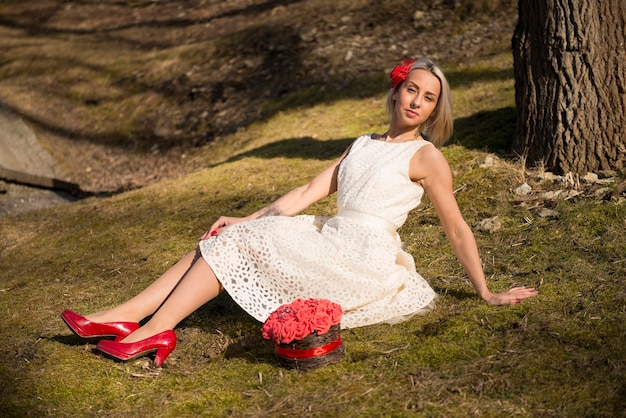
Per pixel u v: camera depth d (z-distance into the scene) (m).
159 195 6.24
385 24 10.06
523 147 5.12
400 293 3.38
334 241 3.29
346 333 3.43
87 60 12.16
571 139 4.82
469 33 9.31
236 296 3.25
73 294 4.40
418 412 2.77
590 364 2.95
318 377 3.08
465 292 3.72
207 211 5.53
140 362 3.37
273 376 3.14
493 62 7.95
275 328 3.08
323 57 9.55
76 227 5.88
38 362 3.50
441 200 3.32
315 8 11.05
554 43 4.77
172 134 9.51
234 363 3.30
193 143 9.11
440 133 3.51
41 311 4.17
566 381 2.85
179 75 10.60
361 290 3.24
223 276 3.26
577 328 3.22
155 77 10.85
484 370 2.99
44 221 6.41
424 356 3.15
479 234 4.39
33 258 5.28
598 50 4.68
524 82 5.02
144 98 10.52
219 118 9.29
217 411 2.94
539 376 2.90
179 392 3.12
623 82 4.70
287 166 6.28
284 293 3.28
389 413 2.78
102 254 5.07
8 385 3.31
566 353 3.04
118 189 8.61
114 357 3.40
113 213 6.02
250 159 6.75
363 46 9.63
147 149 9.50
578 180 4.73
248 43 10.61
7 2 15.75
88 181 9.18
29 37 13.96
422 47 9.30
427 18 9.93
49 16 14.66
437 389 2.89
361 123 7.14
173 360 3.38
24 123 10.80
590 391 2.77
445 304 3.62
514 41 5.06
